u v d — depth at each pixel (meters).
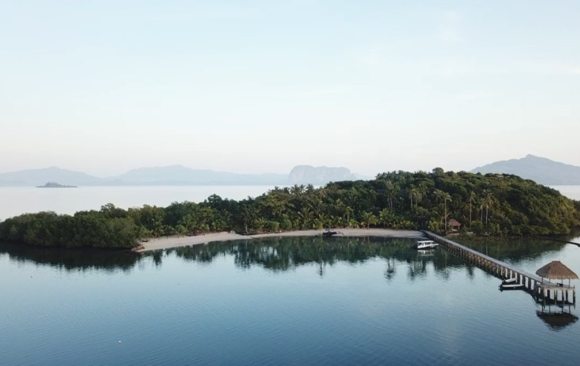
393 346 57.09
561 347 56.22
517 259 113.38
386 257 122.38
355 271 103.19
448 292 82.88
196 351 56.28
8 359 54.69
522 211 166.50
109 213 153.50
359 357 53.88
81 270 106.50
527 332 61.44
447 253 128.12
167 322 67.25
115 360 54.06
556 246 135.62
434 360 52.78
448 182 196.12
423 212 175.88
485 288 85.75
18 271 105.31
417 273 100.25
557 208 170.00
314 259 120.31
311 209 191.00
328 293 82.88
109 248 136.00
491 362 52.16
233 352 55.84
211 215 178.50
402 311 71.31
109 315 70.94
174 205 179.12
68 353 56.28
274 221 180.00
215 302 77.62
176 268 108.69
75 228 138.12
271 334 61.78
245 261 118.31
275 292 84.06
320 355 54.59
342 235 166.75
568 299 77.19
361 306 74.38
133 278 97.19
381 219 180.75
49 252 131.50
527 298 78.38
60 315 71.19
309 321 67.00
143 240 151.88
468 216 167.38
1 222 154.12
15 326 66.25
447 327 63.75
